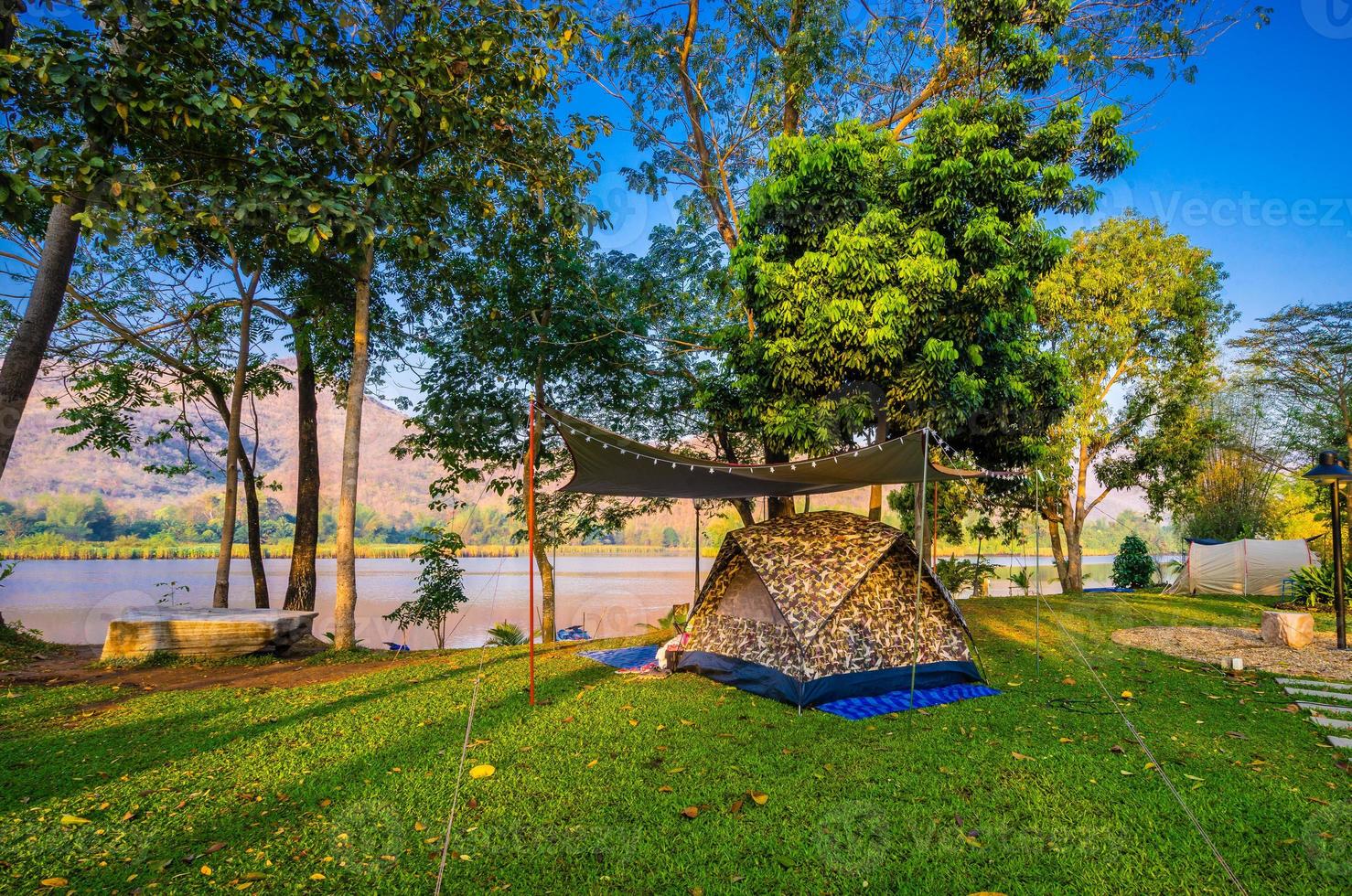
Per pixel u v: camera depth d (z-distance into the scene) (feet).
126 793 14.23
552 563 45.78
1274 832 12.21
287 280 44.06
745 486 28.19
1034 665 27.94
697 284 46.42
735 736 18.07
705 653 25.72
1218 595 57.16
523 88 26.53
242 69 22.20
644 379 46.50
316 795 14.11
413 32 23.20
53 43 17.02
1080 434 60.49
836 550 23.68
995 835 12.17
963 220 32.32
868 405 32.63
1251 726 18.86
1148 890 10.40
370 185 20.79
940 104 33.40
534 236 40.68
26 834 12.32
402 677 26.11
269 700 22.20
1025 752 16.69
